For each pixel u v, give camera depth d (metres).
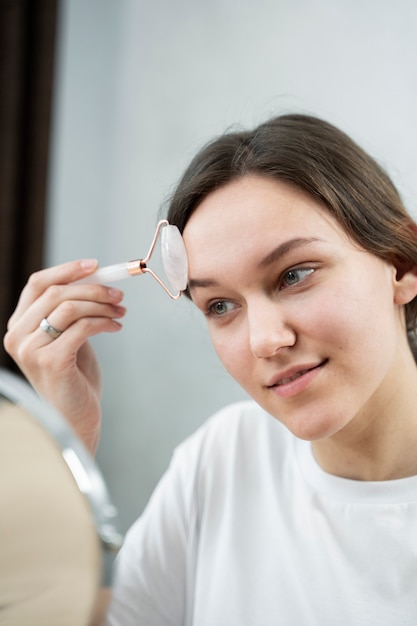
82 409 0.75
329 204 0.62
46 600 0.40
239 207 0.61
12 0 1.29
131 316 1.40
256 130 0.67
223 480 0.77
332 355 0.60
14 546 0.41
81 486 0.41
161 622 0.77
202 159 0.67
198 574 0.74
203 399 1.37
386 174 0.71
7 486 0.41
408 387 0.66
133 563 0.77
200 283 0.63
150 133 1.39
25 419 0.41
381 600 0.64
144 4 1.40
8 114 1.30
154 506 0.79
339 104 1.25
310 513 0.69
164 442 1.39
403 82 1.21
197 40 1.36
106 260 1.42
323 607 0.66
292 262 0.60
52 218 1.43
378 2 1.22
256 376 0.63
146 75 1.40
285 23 1.30
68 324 0.74
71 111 1.43
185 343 1.37
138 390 1.40
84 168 1.43
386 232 0.64
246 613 0.70
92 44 1.42
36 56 1.32
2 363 1.31
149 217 1.39
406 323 0.69
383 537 0.65
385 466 0.67
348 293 0.60
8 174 1.31
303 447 0.72
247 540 0.73
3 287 1.32
